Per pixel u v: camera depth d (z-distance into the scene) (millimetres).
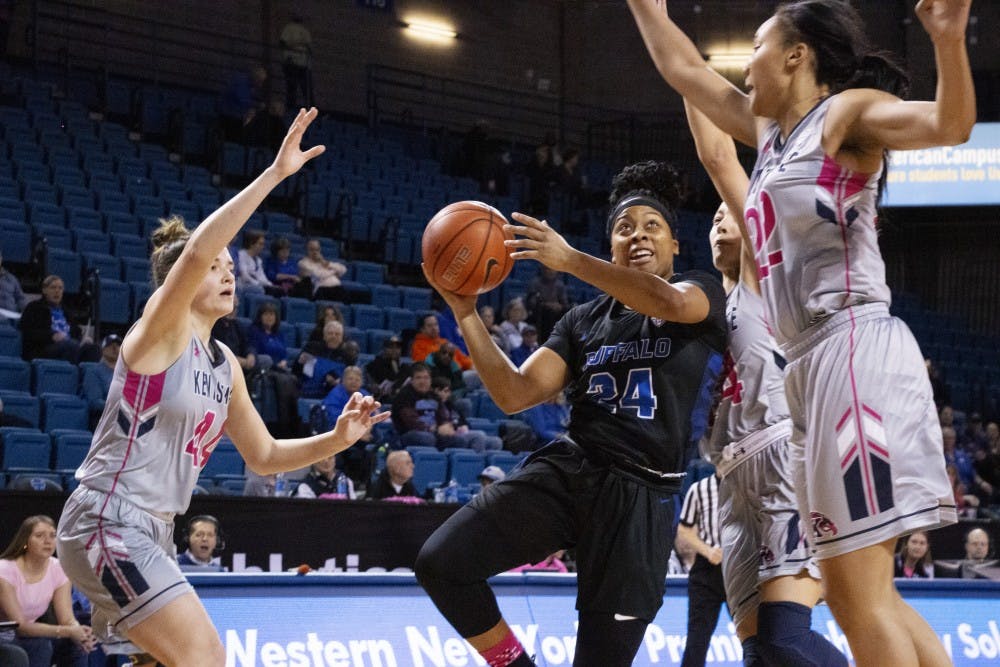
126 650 3803
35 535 5406
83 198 12086
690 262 17062
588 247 16203
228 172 14492
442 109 19297
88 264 10906
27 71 14977
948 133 2160
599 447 3156
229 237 2916
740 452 3543
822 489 2451
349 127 17078
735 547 3607
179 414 3080
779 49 2508
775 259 2523
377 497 7922
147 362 3031
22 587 5355
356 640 4508
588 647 3117
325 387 9945
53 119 13469
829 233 2434
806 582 3400
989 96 18781
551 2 20453
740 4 19750
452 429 9773
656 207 3314
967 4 2043
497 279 3143
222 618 4297
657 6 3000
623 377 3195
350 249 13906
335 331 10312
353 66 18406
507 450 10156
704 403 3334
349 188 15102
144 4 16500
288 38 16281
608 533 3121
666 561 3197
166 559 3027
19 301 10211
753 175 2627
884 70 2520
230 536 6277
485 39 19734
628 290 2914
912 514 2357
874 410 2395
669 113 20156
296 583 4492
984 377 16766
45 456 8047
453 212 3127
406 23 18953
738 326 3576
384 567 6691
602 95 20500
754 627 3586
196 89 16766
